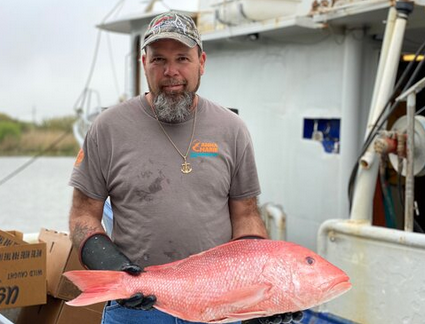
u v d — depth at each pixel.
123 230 2.30
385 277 3.02
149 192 2.26
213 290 1.96
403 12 3.43
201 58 2.40
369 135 3.38
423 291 2.85
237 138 2.43
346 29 4.17
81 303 1.84
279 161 4.76
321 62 4.39
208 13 5.36
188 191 2.27
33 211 13.07
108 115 2.36
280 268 1.93
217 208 2.33
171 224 2.23
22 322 4.02
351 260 3.18
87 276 1.91
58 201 14.84
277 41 4.74
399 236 2.93
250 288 1.92
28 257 3.48
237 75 5.17
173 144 2.30
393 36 3.45
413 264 2.89
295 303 1.92
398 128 3.41
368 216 3.34
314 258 1.96
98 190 2.37
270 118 4.84
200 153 2.31
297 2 4.68
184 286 1.98
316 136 4.44
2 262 3.39
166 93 2.27
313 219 4.45
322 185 4.38
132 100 2.41
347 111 4.16
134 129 2.32
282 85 4.72
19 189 17.88
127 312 2.28
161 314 2.26
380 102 3.43
